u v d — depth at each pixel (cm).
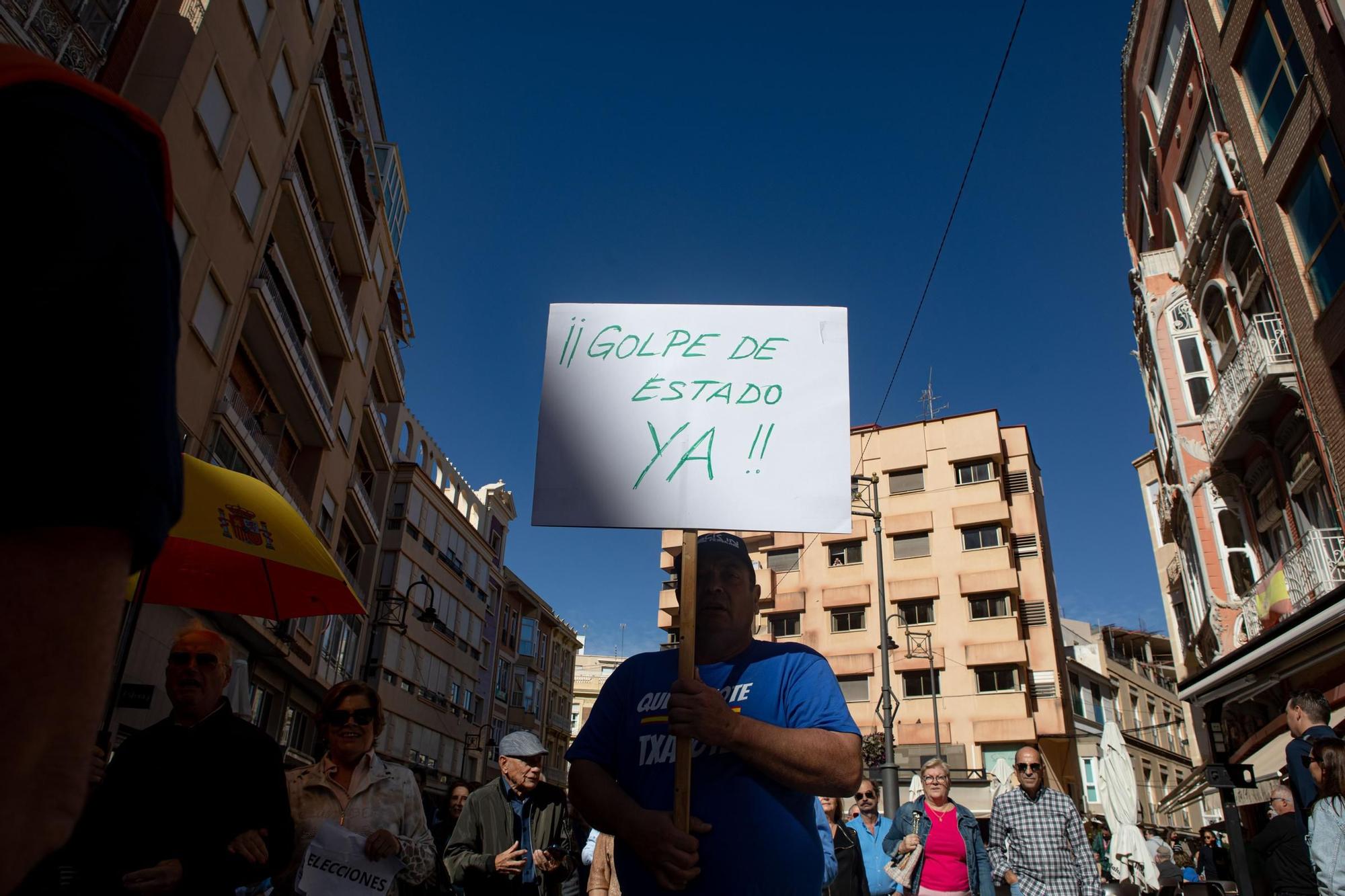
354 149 2456
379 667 3147
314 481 2342
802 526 304
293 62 1883
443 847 911
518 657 5044
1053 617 4031
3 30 1018
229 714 376
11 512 59
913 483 4244
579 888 813
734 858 243
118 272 70
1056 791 679
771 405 321
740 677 279
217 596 461
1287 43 1339
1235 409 1586
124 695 1280
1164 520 2558
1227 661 1320
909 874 666
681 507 308
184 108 1405
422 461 3959
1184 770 5197
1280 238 1397
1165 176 1952
